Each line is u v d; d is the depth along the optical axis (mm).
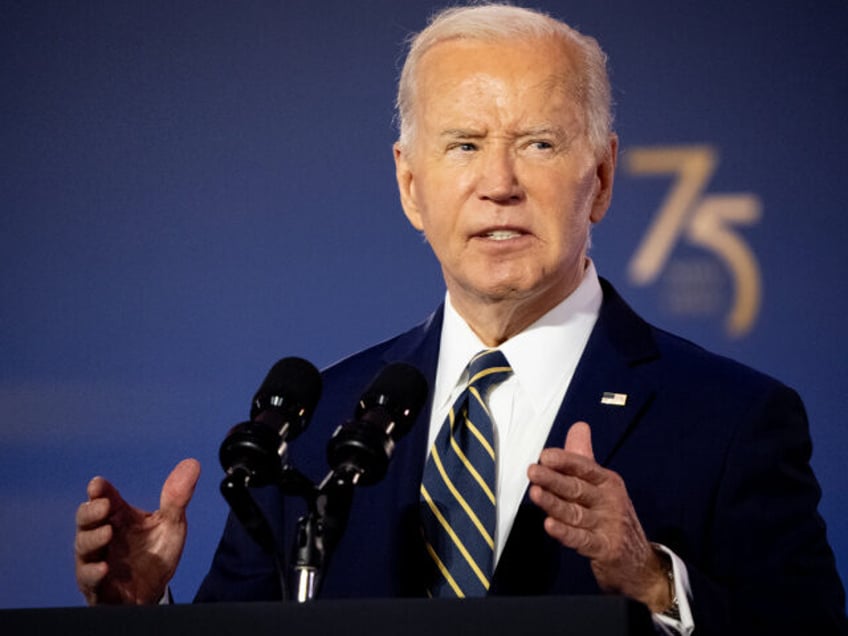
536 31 7840
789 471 7328
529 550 7277
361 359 8602
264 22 12461
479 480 7551
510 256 7590
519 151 7633
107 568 6523
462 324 8172
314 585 5770
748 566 7062
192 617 4898
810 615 6848
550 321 8008
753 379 7656
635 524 6105
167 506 6832
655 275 11453
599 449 7500
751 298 11297
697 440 7418
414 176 8055
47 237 12312
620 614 4566
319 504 5891
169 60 12492
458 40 7859
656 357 7871
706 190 11500
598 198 8289
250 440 5934
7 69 12555
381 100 12234
